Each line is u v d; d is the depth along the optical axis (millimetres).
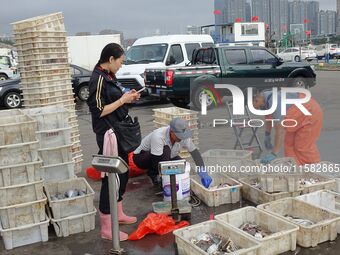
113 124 3951
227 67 12102
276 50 41125
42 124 4820
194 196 5137
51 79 5730
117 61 3955
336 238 3969
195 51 13070
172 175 4324
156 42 14211
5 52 31297
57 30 5746
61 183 4699
